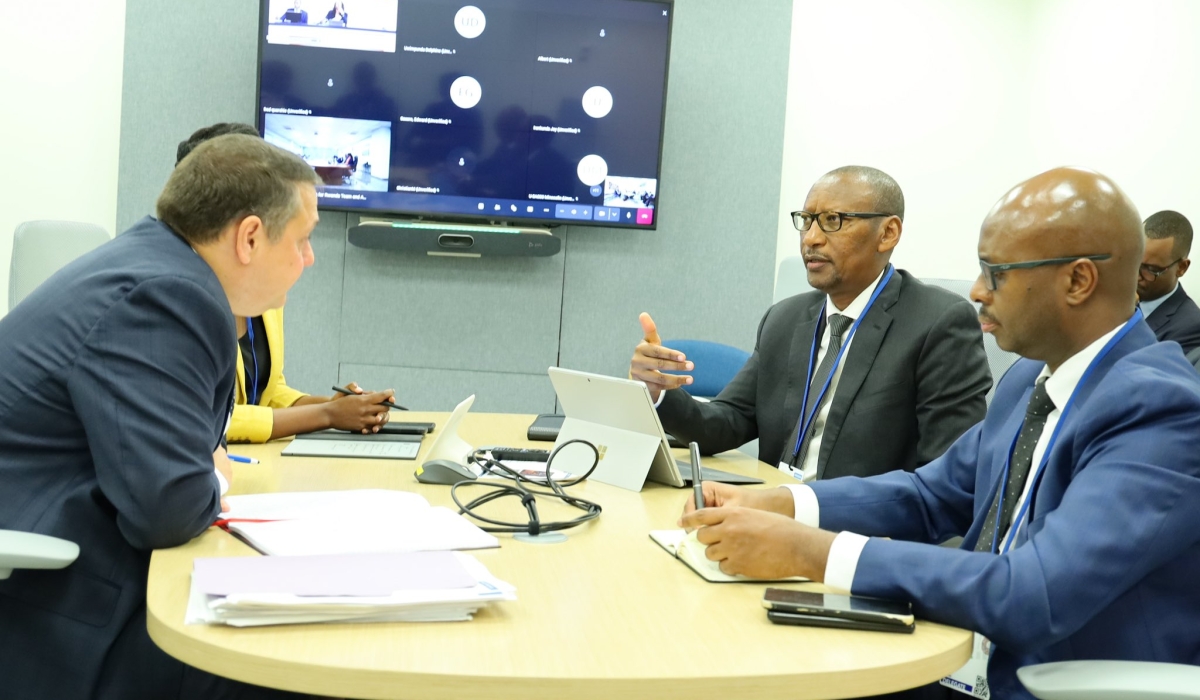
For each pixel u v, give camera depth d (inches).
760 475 74.6
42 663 44.7
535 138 156.6
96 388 46.1
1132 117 158.7
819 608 39.9
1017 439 51.3
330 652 33.7
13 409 47.1
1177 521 40.4
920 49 178.7
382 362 162.2
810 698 34.6
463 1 153.8
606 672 33.4
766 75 165.5
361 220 157.9
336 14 152.0
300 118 152.4
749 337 167.5
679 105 164.4
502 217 157.1
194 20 155.9
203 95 156.5
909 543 43.8
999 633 40.0
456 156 155.6
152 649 45.6
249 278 52.9
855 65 177.2
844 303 88.4
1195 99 145.8
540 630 37.4
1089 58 168.4
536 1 155.0
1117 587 40.2
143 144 155.7
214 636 34.7
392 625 37.0
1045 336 48.7
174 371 47.2
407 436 81.0
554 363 165.0
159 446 45.6
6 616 44.8
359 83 153.1
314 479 63.6
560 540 51.3
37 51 155.9
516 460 72.5
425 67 153.9
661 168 160.7
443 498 60.0
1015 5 181.5
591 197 158.4
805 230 88.0
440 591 38.0
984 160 181.5
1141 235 47.7
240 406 76.8
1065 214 46.8
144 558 47.4
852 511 56.8
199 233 51.3
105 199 158.7
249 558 41.6
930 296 85.0
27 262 91.5
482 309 163.3
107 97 158.2
